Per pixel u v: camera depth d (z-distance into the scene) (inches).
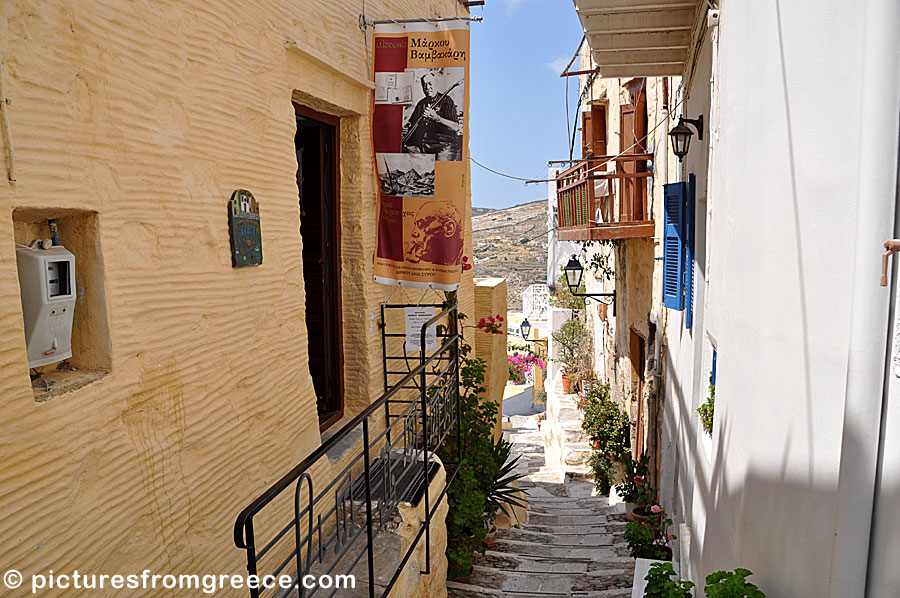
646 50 237.9
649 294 349.4
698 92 207.3
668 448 290.5
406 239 196.2
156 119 104.6
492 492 278.8
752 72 116.1
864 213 62.2
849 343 66.2
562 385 632.4
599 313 536.4
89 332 93.7
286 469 148.4
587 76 540.7
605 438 423.2
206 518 116.6
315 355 207.6
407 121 191.2
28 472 78.2
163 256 106.2
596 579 242.7
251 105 135.2
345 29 182.2
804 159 84.4
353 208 199.6
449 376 214.2
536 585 238.2
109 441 92.5
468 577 241.8
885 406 62.3
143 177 101.3
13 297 77.1
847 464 64.7
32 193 79.8
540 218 3184.1
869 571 64.4
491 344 371.6
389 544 156.4
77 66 87.6
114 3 95.0
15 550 76.0
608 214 464.8
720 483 141.3
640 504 322.0
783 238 94.2
